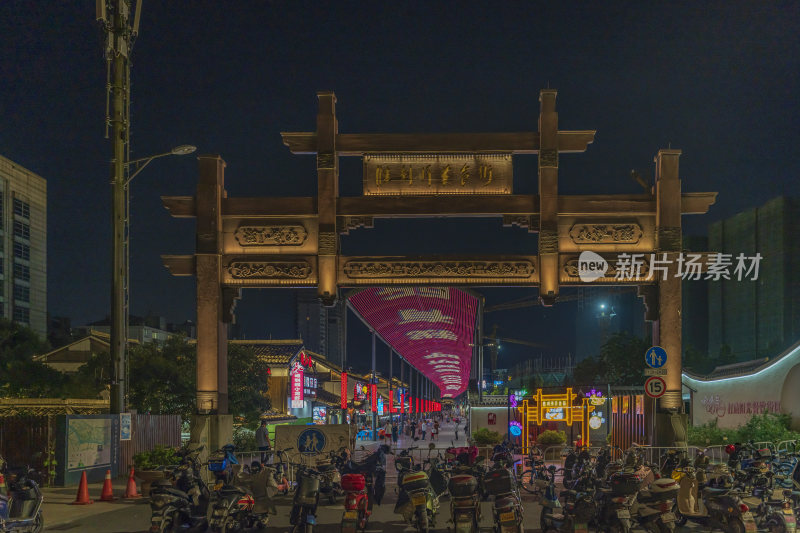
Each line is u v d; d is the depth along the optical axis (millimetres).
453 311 44062
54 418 18953
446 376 116438
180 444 26734
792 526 10820
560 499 11984
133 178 19250
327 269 18672
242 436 36344
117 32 19125
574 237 18672
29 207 94188
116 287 19078
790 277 85000
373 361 54406
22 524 10500
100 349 45531
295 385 57031
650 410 18781
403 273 18703
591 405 32375
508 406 37656
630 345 61281
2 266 88000
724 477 11492
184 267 18891
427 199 18766
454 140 18844
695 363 84312
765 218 88812
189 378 35000
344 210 18781
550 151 18641
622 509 10141
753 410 30703
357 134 18906
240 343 59750
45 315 97250
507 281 18672
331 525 13055
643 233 18672
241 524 12008
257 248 18875
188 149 18797
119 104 19172
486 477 10648
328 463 14805
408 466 12406
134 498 16594
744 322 91500
